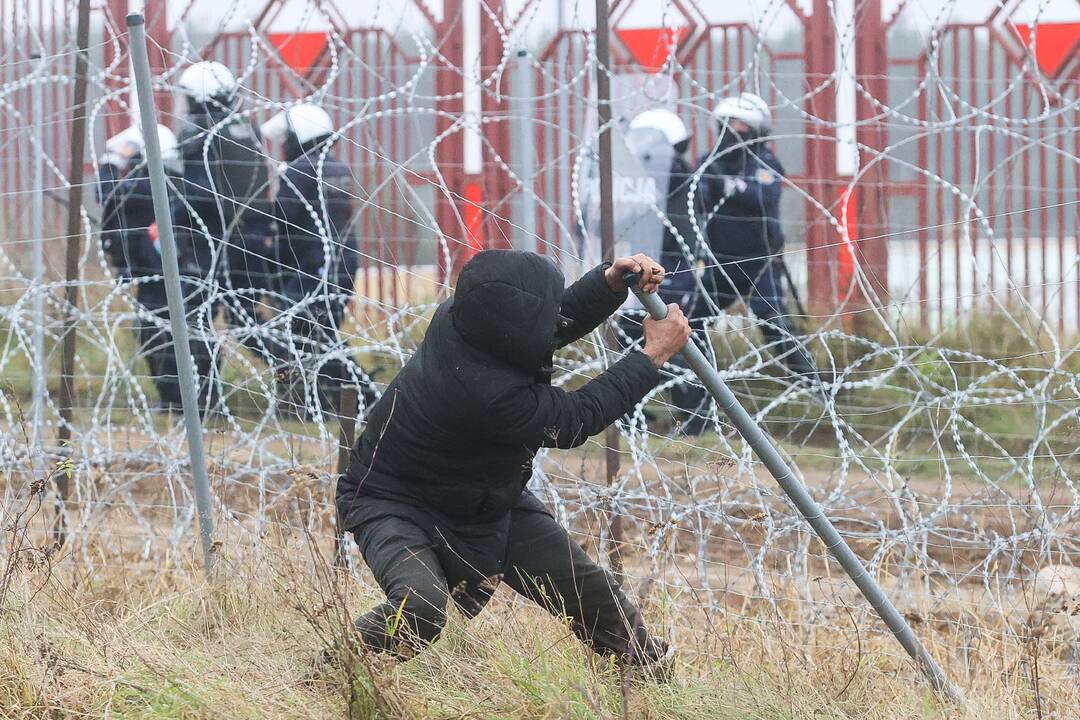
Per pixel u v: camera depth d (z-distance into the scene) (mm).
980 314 28500
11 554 17641
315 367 20625
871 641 18391
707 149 28219
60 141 28906
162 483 22766
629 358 14891
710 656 17422
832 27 35125
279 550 18453
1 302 26688
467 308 14055
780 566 20672
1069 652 18297
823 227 33281
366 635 14391
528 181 28531
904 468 24609
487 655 15891
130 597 19094
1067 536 19797
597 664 16094
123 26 31609
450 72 34312
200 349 25828
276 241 24766
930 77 21609
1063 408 20219
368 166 27000
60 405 22391
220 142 25172
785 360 23359
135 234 26922
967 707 15539
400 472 15047
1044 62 34750
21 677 15172
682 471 21469
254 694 14523
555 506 19734
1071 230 34125
